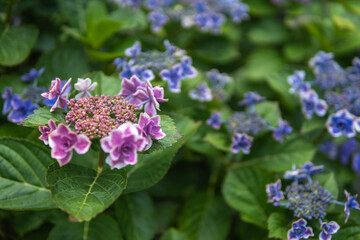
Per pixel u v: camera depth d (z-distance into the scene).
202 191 0.91
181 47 1.08
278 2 1.23
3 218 0.82
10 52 0.81
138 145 0.53
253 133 0.81
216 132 0.84
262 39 1.23
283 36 1.24
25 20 0.95
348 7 1.13
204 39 1.14
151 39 1.03
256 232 0.84
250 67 1.20
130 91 0.59
